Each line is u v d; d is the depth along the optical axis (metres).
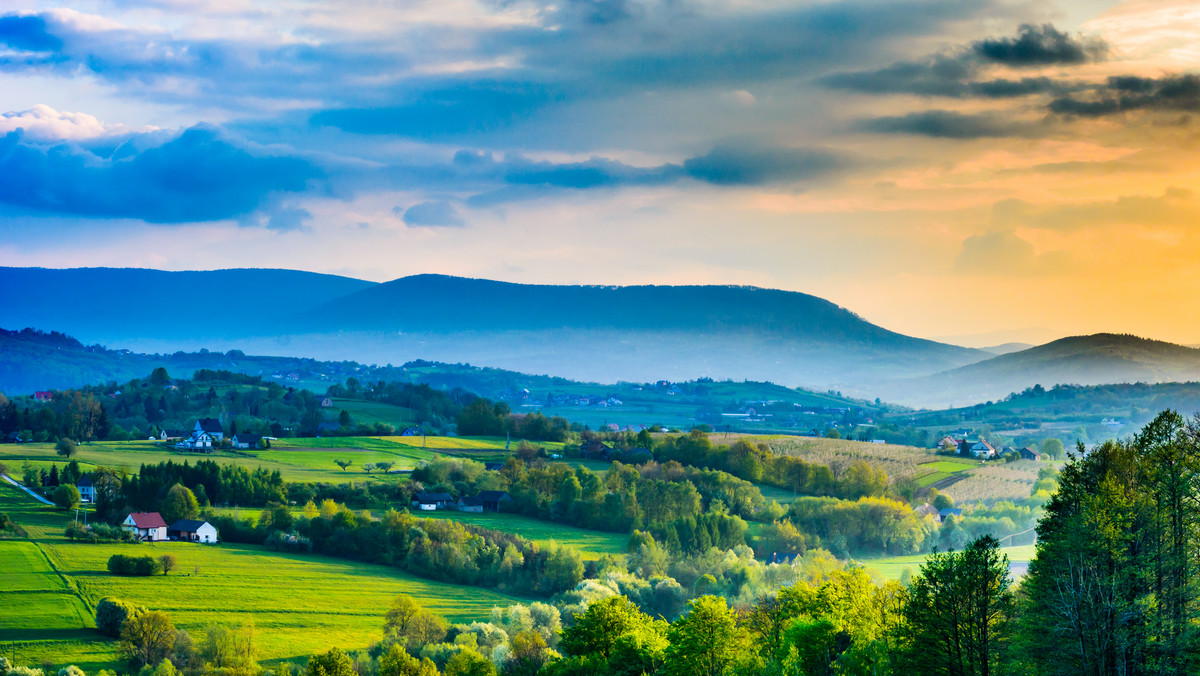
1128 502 67.25
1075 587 64.81
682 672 85.25
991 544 66.25
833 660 79.69
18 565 153.00
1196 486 66.50
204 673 115.56
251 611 140.38
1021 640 63.47
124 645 118.88
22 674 108.25
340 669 110.00
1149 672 61.34
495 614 137.88
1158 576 64.81
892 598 84.88
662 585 153.25
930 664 65.94
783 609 99.69
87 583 146.50
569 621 138.50
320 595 150.50
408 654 112.94
